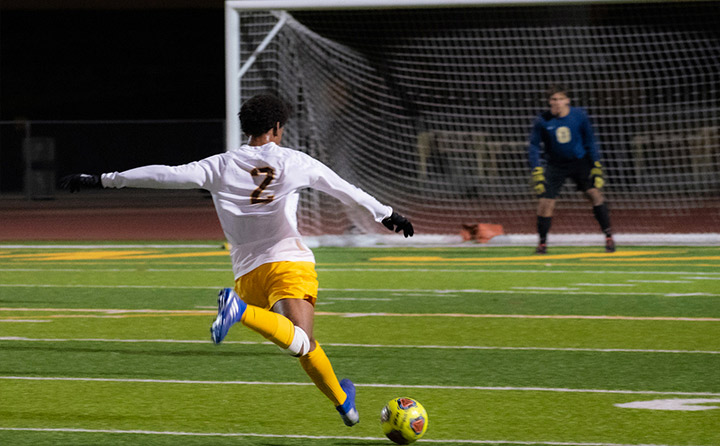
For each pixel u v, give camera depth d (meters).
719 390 12.56
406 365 14.28
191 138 67.25
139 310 19.66
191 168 9.89
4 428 10.83
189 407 11.82
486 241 33.06
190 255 30.55
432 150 51.66
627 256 28.89
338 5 31.58
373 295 21.64
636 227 40.50
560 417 11.23
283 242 10.07
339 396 10.07
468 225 33.66
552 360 14.57
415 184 53.03
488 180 52.69
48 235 38.94
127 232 40.25
